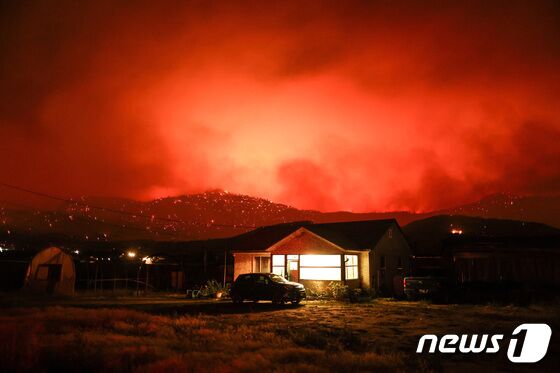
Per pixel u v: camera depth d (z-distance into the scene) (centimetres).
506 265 2720
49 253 3184
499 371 996
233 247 3491
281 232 3503
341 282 2886
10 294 2875
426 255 3997
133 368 884
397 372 912
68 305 2434
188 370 887
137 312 1839
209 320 1752
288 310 2177
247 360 991
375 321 1766
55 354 990
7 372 862
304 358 1026
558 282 2589
